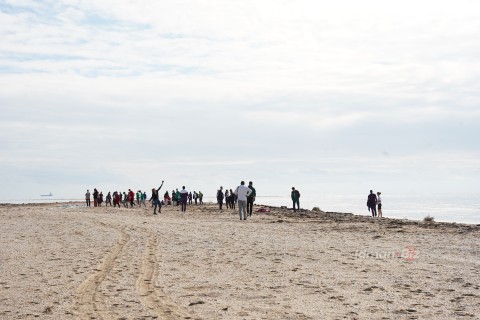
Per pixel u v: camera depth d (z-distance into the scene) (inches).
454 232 839.1
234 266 514.6
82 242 732.0
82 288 415.8
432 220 1214.3
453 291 387.5
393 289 398.0
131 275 470.6
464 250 605.9
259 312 333.7
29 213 1611.7
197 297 380.5
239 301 366.0
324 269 491.5
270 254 594.6
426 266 499.5
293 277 453.4
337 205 4776.1
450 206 4382.4
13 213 1643.7
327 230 904.3
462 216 2347.4
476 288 396.5
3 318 327.3
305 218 1301.7
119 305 357.7
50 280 449.4
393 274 460.1
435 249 618.2
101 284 430.6
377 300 363.3
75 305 359.9
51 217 1350.9
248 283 429.7
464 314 321.1
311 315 324.2
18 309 349.7
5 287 420.8
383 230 892.0
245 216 1232.2
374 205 1461.6
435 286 406.6
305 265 515.8
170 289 408.8
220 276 462.3
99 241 742.5
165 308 347.6
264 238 768.9
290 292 394.0
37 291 405.4
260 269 495.8
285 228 954.7
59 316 331.0
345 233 840.9
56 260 561.6
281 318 318.3
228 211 1728.6
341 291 394.3
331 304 353.4
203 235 820.0
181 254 602.5
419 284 415.2
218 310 340.2
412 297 370.3
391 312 329.4
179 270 494.6
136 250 641.0
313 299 369.1
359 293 386.6
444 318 313.3
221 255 591.2
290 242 713.0
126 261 552.1
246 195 1227.9
